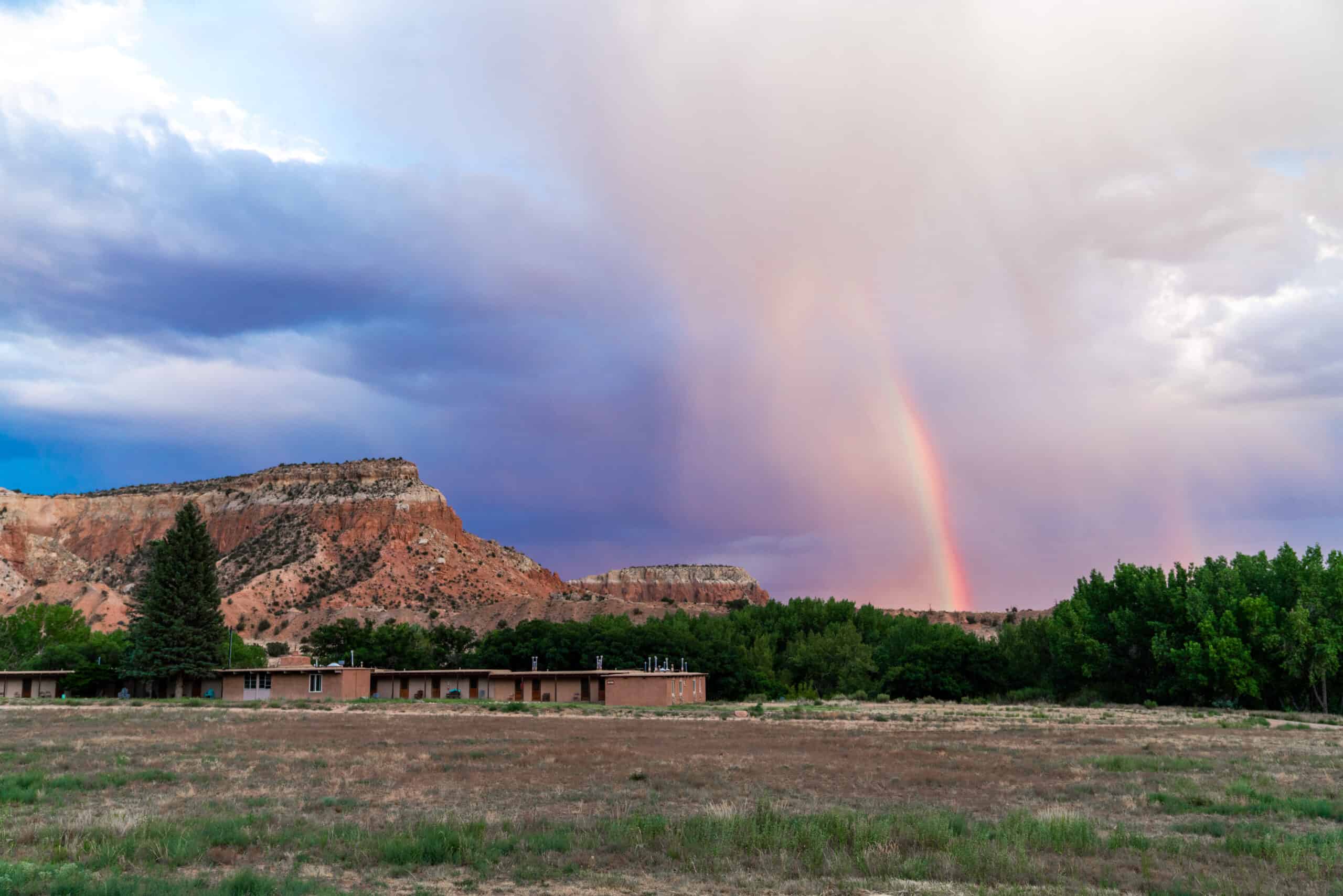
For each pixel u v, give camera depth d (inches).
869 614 5713.6
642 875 672.4
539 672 3688.5
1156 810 991.6
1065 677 3959.2
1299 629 3203.7
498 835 797.9
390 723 2261.3
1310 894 628.7
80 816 831.7
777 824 791.7
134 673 3833.7
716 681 4188.0
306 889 601.0
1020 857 702.5
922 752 1551.4
